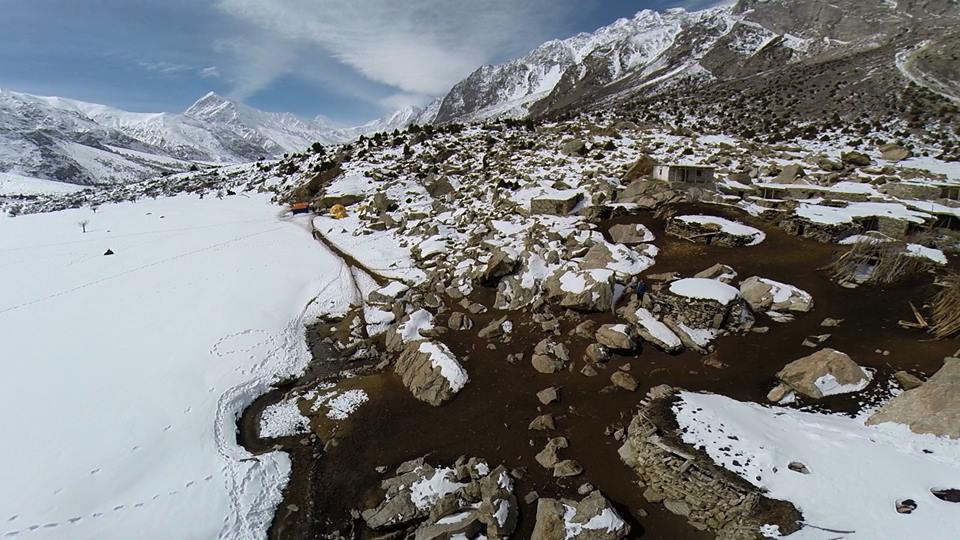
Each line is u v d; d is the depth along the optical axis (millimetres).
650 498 11328
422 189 44031
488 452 13766
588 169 40312
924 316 16703
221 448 14359
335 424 15641
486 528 10828
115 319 23172
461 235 31516
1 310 24844
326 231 38000
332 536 11375
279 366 19328
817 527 9047
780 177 36188
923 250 21109
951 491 9156
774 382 14695
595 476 12312
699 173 31422
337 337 22141
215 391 17062
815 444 11078
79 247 38500
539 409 15516
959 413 10586
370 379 18312
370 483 13016
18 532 11047
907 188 29594
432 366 17703
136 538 11117
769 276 21297
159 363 18812
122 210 56312
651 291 20438
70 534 11086
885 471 9930
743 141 50562
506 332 20453
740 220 27328
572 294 20859
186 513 11867
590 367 17125
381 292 24922
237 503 12273
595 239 25281
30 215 58562
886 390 13164
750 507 9703
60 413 15562
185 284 27984
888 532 8641
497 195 36375
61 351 19859
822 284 20234
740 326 18000
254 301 25062
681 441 11641
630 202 31016
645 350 17750
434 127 76125
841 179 35250
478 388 17000
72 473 12953
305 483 13141
